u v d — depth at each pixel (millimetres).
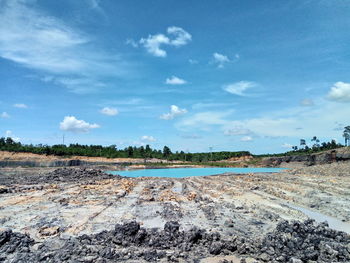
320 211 20266
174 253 11750
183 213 19531
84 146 119625
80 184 35094
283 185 32062
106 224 16750
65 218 18094
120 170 75188
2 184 36312
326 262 10820
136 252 11922
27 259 10844
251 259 11492
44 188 31250
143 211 20172
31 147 96188
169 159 107062
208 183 38031
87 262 10797
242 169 79812
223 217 18344
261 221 17406
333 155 80250
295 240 12383
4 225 16562
